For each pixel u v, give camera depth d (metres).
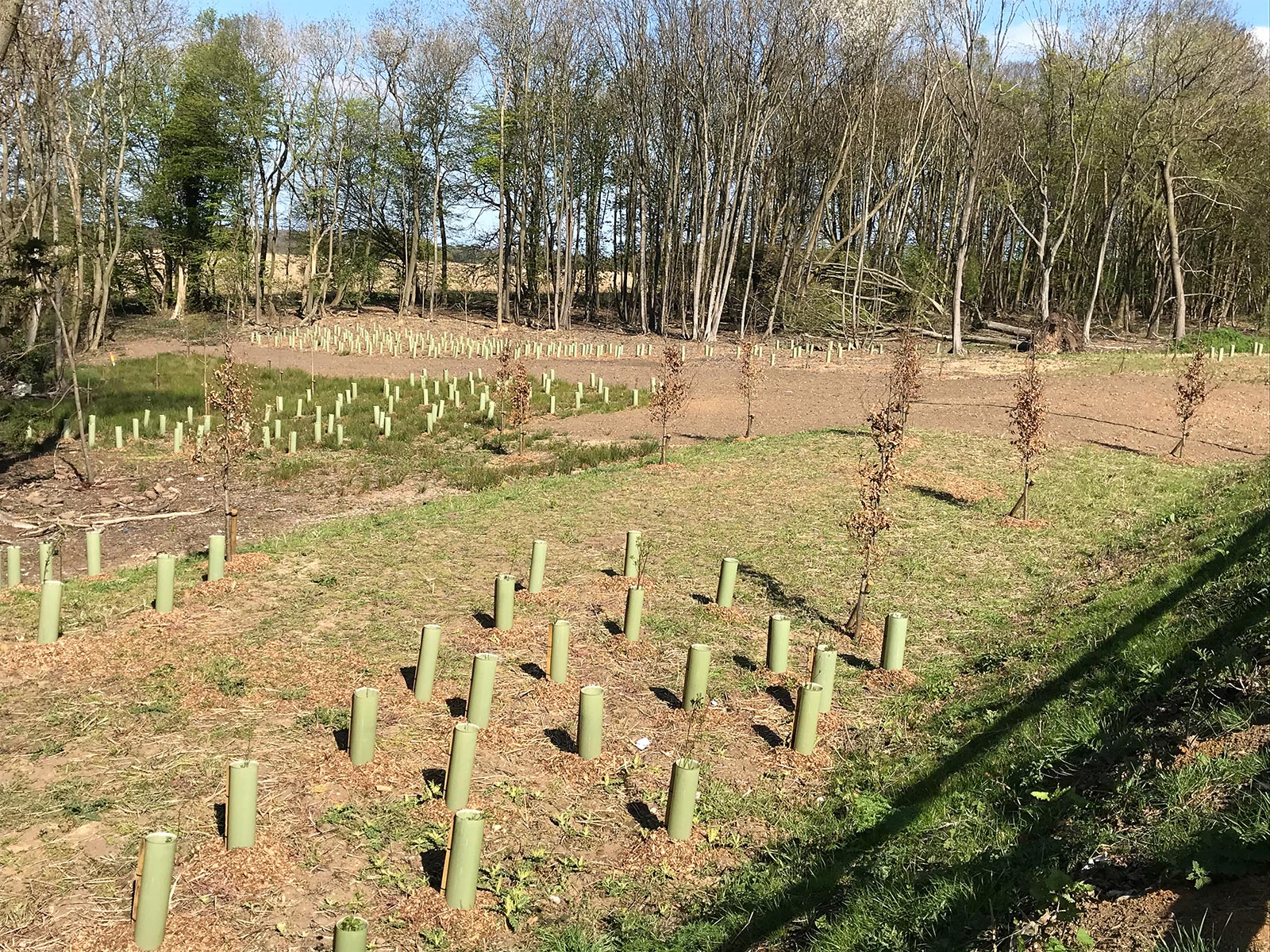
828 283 48.31
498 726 8.02
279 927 5.48
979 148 45.03
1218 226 47.25
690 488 16.31
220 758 7.23
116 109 42.94
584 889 6.13
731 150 48.03
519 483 18.33
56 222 26.28
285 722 7.85
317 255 61.88
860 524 10.41
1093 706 7.40
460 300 68.25
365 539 13.34
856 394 27.98
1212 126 42.97
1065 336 38.84
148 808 6.55
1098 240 57.12
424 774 7.21
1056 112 46.03
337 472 20.58
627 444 21.72
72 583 11.55
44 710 7.87
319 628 9.91
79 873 5.84
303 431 23.83
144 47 41.22
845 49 48.22
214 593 10.78
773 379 32.00
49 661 8.77
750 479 16.86
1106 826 5.36
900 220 52.81
